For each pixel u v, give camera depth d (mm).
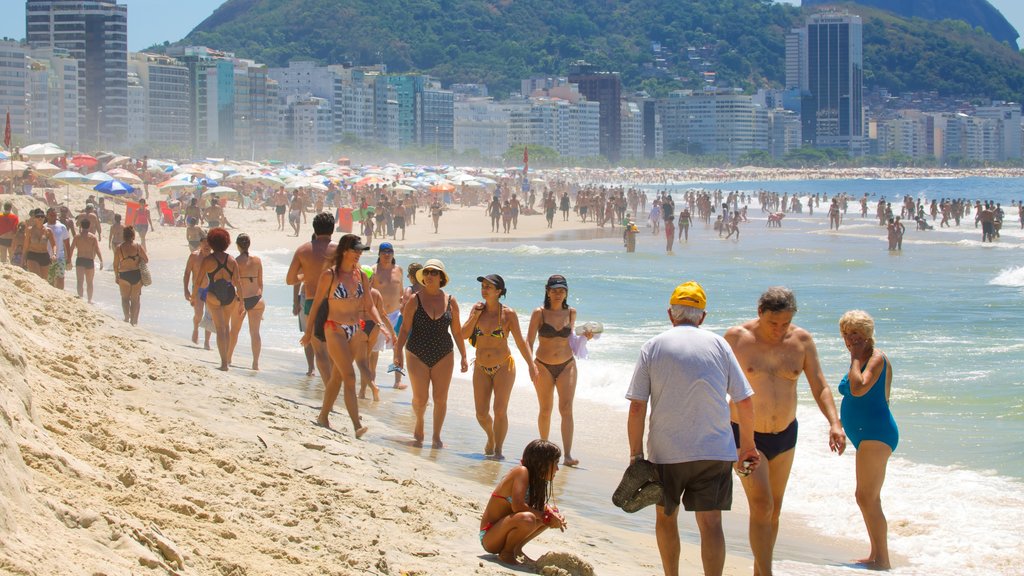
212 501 10422
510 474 11859
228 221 90062
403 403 22312
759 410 11906
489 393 17906
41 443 9367
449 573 10453
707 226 111250
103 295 37531
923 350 29875
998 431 19984
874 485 13547
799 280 53875
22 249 31500
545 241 83625
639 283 51375
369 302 17641
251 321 23891
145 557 7895
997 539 14336
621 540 13836
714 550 10430
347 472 13695
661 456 10570
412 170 187500
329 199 114250
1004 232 102375
